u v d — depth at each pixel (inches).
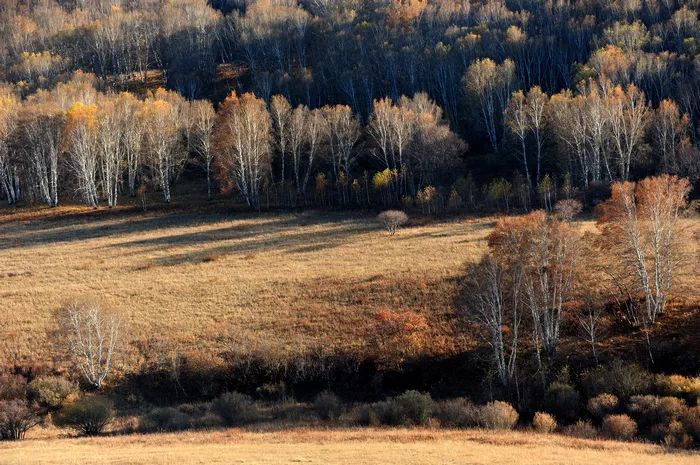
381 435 1312.7
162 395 1749.5
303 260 2532.0
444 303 2003.0
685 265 1907.0
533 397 1592.0
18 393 1676.9
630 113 3329.2
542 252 1750.7
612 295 1915.6
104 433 1482.5
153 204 3550.7
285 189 3774.6
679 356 1615.4
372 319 1951.3
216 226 3110.2
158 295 2239.2
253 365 1807.3
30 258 2679.6
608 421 1371.8
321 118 3661.4
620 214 1814.7
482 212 3120.1
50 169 3786.9
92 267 2541.8
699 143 3405.5
